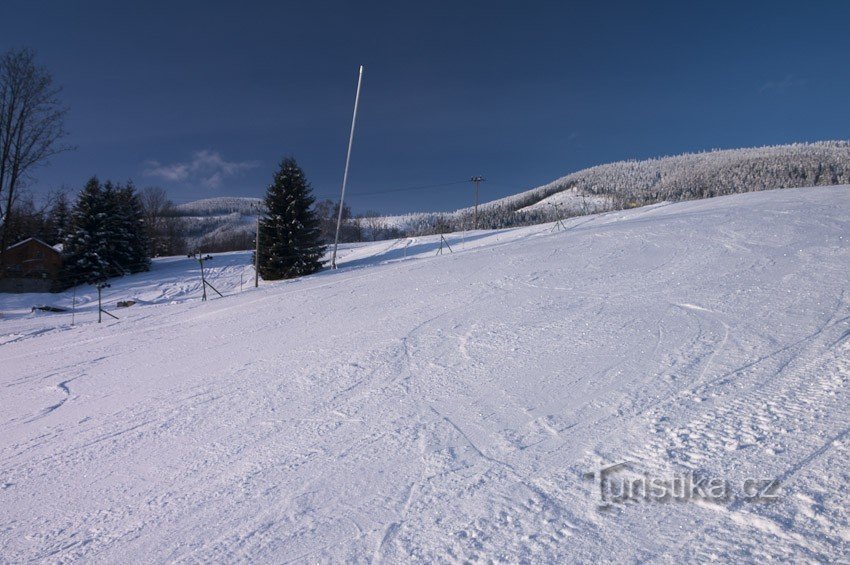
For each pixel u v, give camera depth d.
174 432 5.50
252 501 3.74
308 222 37.41
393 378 6.30
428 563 2.73
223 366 8.14
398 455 4.17
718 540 2.56
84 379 8.72
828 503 2.70
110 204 44.78
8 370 10.43
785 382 4.50
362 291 13.49
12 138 30.98
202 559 3.09
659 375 5.17
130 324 14.80
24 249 41.72
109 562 3.23
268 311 12.91
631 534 2.72
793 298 7.35
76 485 4.52
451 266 15.16
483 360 6.54
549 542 2.75
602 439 3.96
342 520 3.31
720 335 6.20
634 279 10.40
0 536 3.77
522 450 3.97
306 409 5.63
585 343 6.64
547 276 11.84
